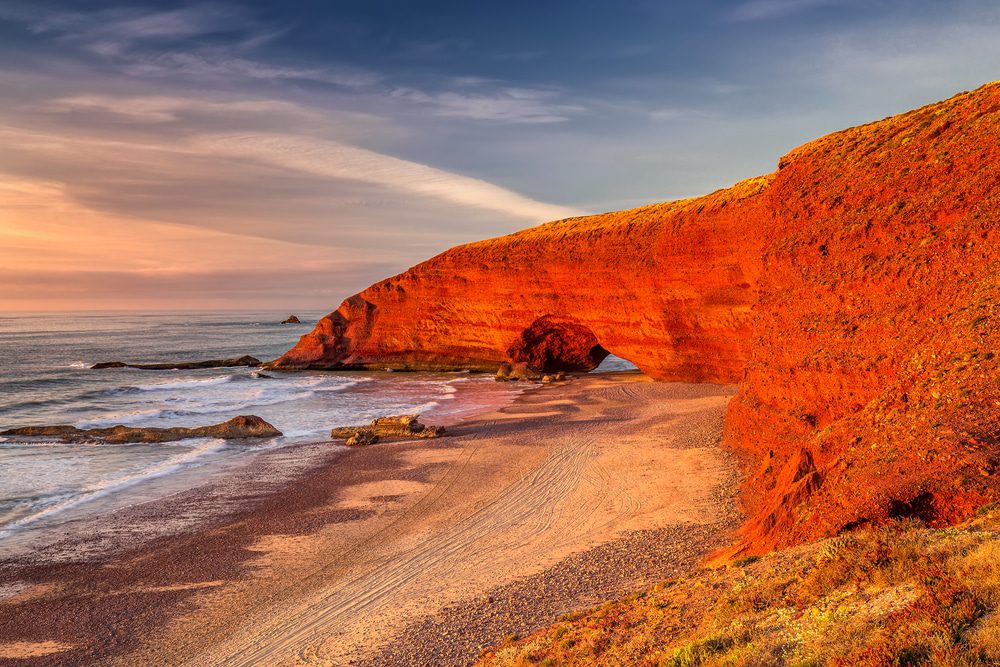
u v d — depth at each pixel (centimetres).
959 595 682
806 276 2689
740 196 4981
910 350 1802
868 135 3088
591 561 1795
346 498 2639
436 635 1436
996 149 2108
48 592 1814
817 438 1767
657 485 2503
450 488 2712
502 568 1825
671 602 1130
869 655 617
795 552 1166
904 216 2267
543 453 3228
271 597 1747
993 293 1673
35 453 3494
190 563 1998
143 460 3338
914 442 1337
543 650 1112
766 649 740
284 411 4881
